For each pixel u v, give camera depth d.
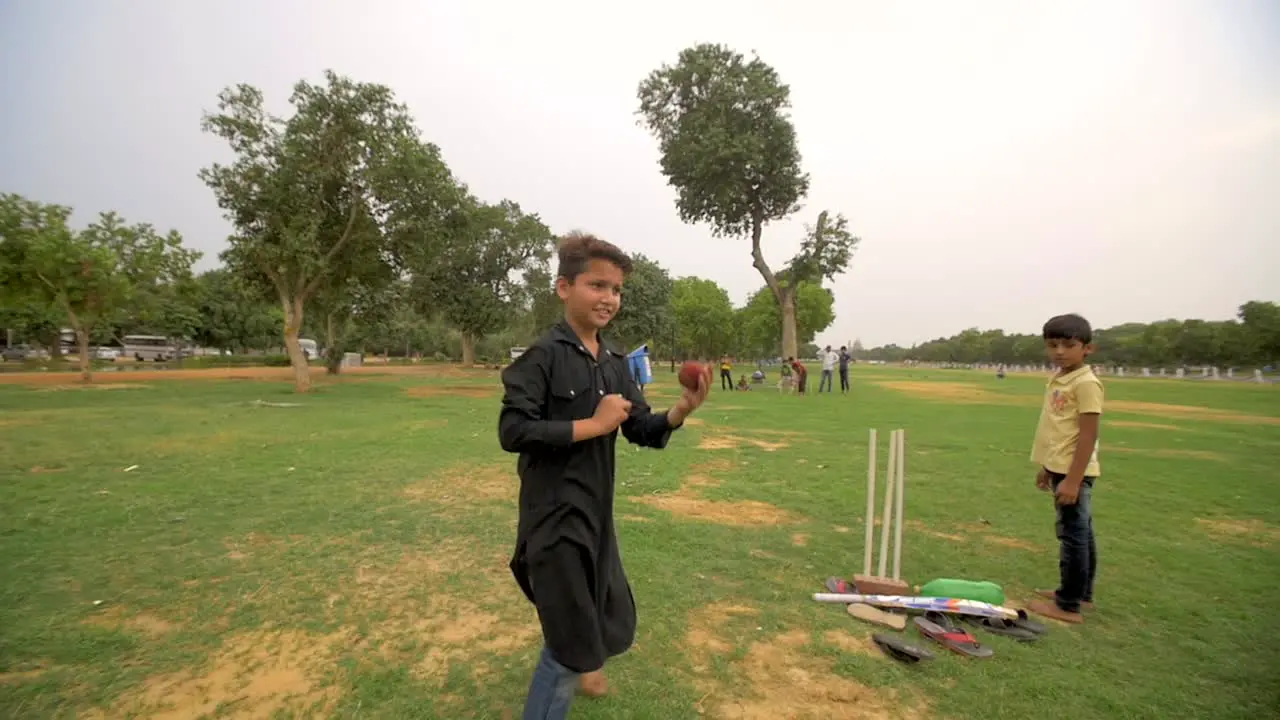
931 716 2.70
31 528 5.12
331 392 20.86
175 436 10.08
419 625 3.45
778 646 3.29
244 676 2.90
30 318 41.22
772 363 107.56
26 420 12.01
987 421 14.70
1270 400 24.12
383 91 19.25
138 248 27.56
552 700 2.19
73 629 3.34
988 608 3.62
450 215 22.53
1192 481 7.92
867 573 4.10
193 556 4.52
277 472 7.43
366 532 5.14
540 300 50.00
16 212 23.69
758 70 26.84
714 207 28.70
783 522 5.76
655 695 2.76
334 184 19.80
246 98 18.20
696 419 14.50
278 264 19.28
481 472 7.60
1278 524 5.94
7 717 2.53
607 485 2.34
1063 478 3.82
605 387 2.34
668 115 28.78
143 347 58.00
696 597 3.91
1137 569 4.67
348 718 2.56
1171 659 3.27
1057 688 2.94
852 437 11.59
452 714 2.59
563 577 2.17
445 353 78.75
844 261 26.89
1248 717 2.73
